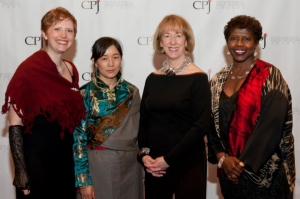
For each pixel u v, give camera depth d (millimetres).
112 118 1811
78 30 2508
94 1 2494
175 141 1685
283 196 1643
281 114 1548
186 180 1690
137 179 1904
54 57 1719
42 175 1643
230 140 1667
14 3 2475
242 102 1618
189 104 1665
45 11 2488
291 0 2451
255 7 2479
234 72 1729
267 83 1587
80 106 1752
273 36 2490
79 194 1912
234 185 1703
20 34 2498
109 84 1865
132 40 2531
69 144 1766
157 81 1771
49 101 1612
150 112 1758
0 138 2588
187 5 2498
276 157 1634
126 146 1825
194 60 2543
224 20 2502
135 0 2500
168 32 1709
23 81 1581
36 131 1643
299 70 2502
